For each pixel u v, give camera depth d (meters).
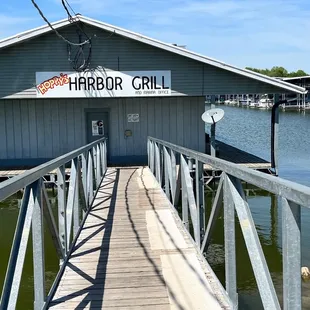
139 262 4.06
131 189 8.55
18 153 14.30
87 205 6.22
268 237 7.39
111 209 6.55
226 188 2.86
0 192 1.94
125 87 13.20
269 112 57.41
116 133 14.50
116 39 13.07
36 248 2.92
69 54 12.93
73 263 4.06
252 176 2.20
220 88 13.26
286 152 20.25
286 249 1.79
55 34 12.86
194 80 13.23
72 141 14.41
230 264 2.89
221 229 7.84
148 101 14.49
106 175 10.99
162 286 3.46
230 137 27.77
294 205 1.77
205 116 12.66
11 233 8.38
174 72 13.22
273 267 5.94
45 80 12.94
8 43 12.32
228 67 12.78
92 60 13.06
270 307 2.10
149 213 6.22
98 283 3.55
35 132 14.31
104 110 14.45
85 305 3.13
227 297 3.00
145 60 13.16
